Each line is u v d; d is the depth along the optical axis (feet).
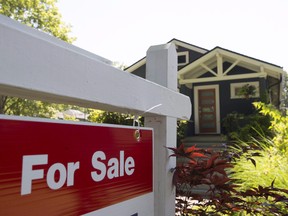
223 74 33.68
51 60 2.85
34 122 2.59
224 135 33.14
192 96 39.60
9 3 36.88
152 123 5.43
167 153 5.33
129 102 4.07
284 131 13.69
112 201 3.50
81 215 3.01
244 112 36.58
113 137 3.62
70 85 3.06
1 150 2.31
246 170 9.66
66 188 2.86
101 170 3.35
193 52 44.45
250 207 6.53
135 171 4.04
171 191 5.48
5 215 2.31
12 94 2.89
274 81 37.86
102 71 3.56
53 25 39.63
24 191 2.46
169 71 5.73
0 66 2.39
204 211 6.43
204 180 5.77
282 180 8.95
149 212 4.33
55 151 2.77
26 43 2.62
